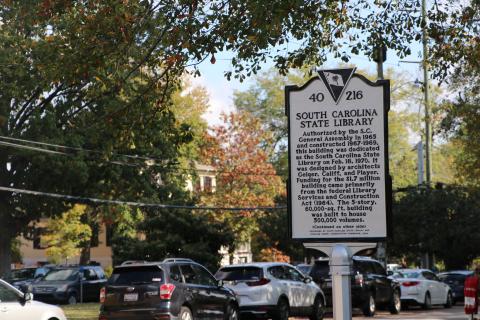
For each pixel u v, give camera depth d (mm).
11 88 33656
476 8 17703
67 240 54562
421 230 42750
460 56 18234
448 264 45438
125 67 16484
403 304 33719
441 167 65625
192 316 19438
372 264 29438
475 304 20812
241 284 23250
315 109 9352
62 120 38406
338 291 9180
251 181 54281
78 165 36406
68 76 15727
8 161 39000
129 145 16938
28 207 40031
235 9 15062
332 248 9281
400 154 65875
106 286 19297
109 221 45250
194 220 35750
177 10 15141
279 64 17641
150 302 18781
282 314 23609
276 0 14570
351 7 17875
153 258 34969
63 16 17453
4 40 31828
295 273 25172
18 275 42906
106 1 15227
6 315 15188
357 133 9227
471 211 42562
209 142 54688
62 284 35688
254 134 56062
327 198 9320
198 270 20422
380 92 9180
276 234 50594
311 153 9359
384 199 9148
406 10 17828
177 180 44656
